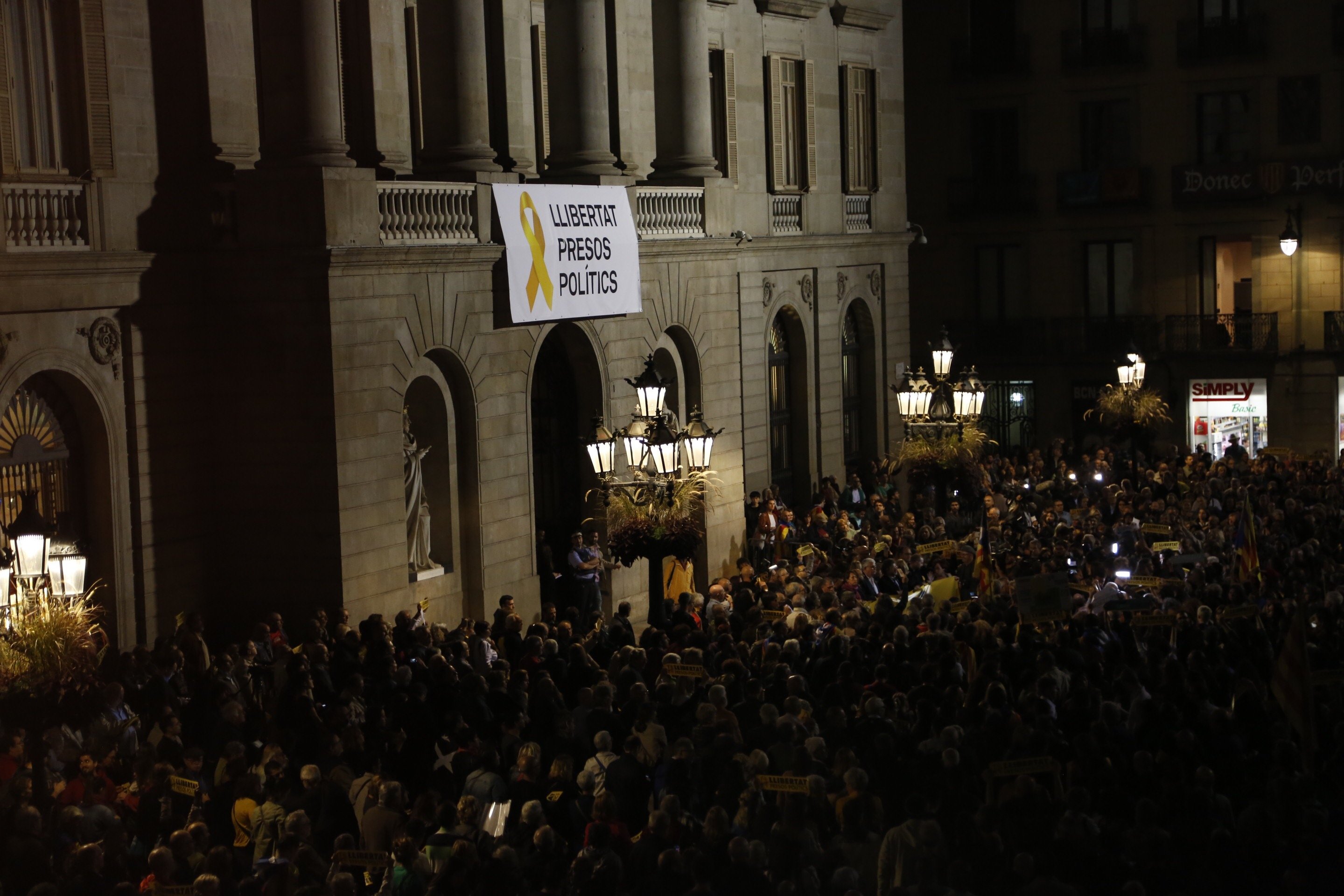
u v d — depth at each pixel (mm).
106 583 27047
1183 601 26156
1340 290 58312
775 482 47062
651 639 23984
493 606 33344
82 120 26297
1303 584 27172
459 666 23453
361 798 17375
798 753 16219
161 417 27828
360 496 28938
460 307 31750
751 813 15508
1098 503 40500
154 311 27625
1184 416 61000
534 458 37531
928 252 64375
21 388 25766
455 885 13641
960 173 63844
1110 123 61656
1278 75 58688
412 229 30391
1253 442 60281
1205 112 60375
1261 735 19312
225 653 24047
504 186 32281
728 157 43469
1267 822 14570
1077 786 15766
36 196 25500
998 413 64000
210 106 28406
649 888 14000
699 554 40344
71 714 20125
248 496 29000
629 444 26359
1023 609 24312
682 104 39844
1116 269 62062
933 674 20453
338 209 28000
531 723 20297
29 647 19688
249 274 28406
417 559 31750
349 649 24594
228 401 28906
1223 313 60562
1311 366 59000
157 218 27719
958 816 14930
